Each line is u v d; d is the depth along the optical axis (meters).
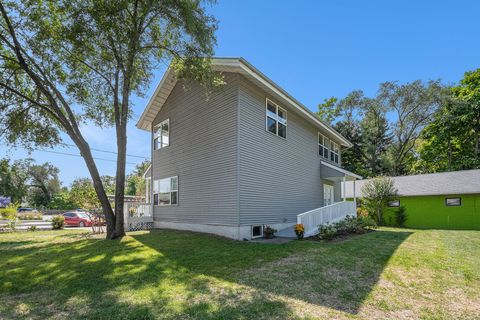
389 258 6.59
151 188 14.65
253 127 10.41
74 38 8.43
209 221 10.50
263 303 3.94
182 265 5.98
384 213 18.86
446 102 25.56
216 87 10.16
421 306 3.93
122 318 3.55
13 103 11.16
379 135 31.11
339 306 3.88
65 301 4.20
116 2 8.34
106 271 5.67
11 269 6.09
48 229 17.38
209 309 3.75
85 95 11.00
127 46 8.95
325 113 33.91
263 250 7.38
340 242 8.75
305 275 5.24
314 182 14.64
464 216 16.23
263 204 10.52
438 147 27.27
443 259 6.60
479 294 4.42
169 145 13.43
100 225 13.20
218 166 10.32
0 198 45.75
